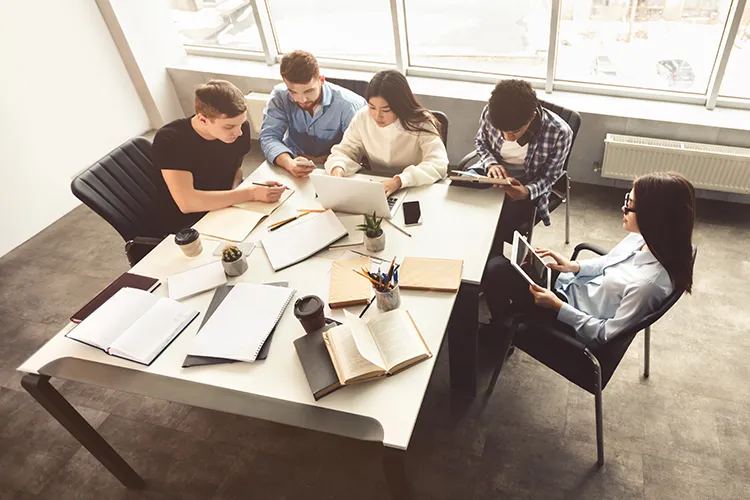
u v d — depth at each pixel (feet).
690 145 10.28
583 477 6.67
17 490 7.29
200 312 6.01
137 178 8.39
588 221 10.71
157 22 14.07
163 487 7.11
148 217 8.45
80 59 12.77
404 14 12.12
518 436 7.16
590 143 11.21
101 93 13.44
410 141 8.09
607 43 10.95
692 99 10.78
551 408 7.45
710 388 7.50
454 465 6.93
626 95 11.30
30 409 8.33
